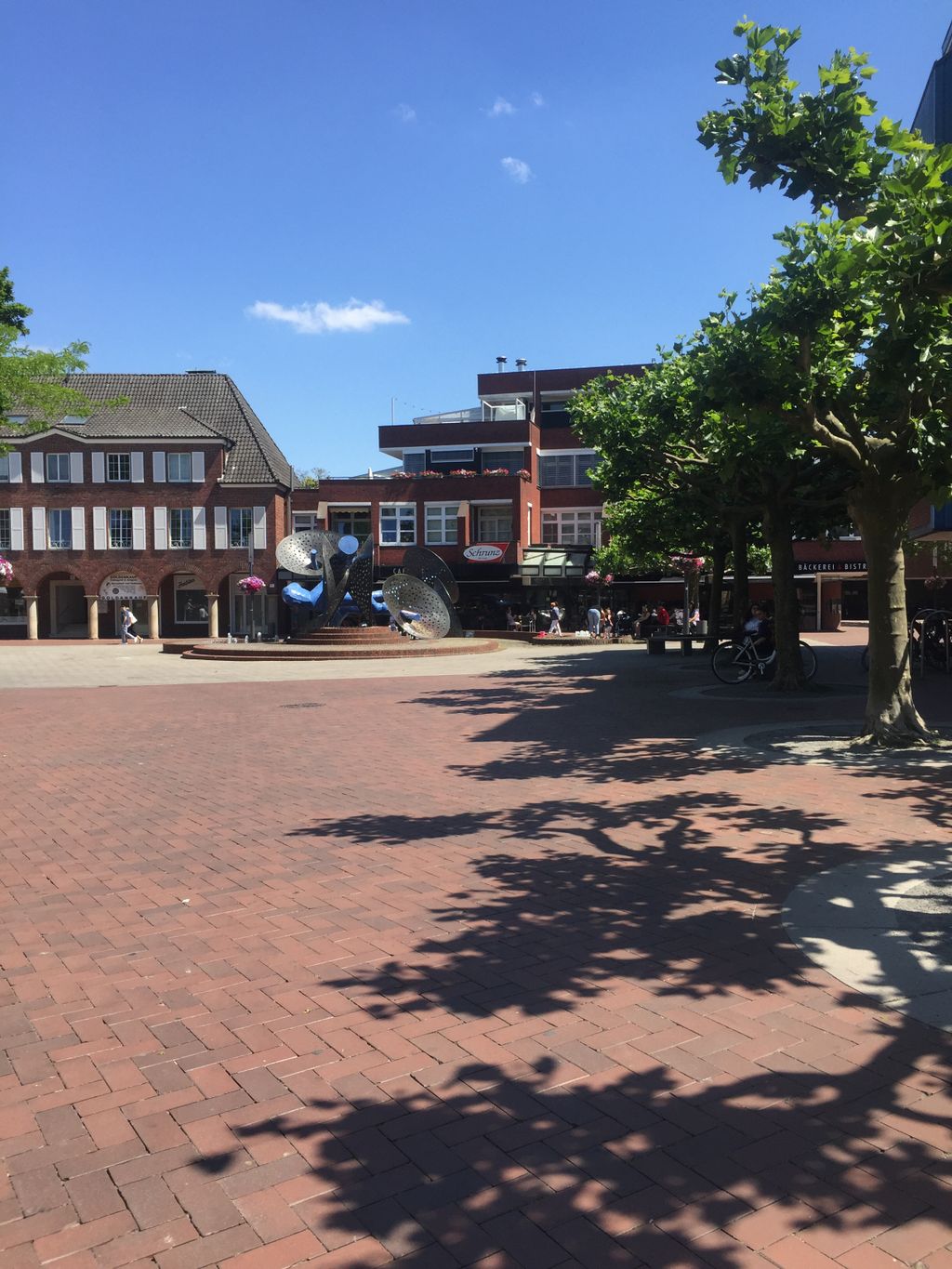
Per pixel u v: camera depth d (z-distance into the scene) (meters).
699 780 8.91
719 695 16.02
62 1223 2.77
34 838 7.52
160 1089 3.53
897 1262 2.54
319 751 11.41
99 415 49.03
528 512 46.12
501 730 12.70
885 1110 3.27
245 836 7.38
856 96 9.05
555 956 4.73
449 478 45.41
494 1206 2.81
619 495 20.20
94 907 5.71
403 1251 2.63
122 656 32.16
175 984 4.51
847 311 9.65
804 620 45.94
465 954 4.79
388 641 31.95
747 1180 2.90
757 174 9.53
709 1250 2.60
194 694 18.83
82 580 47.94
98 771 10.45
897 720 10.42
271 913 5.51
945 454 8.77
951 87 14.81
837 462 15.75
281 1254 2.63
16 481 47.25
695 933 4.99
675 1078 3.52
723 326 9.76
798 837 6.83
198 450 47.38
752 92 9.25
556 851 6.67
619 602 48.00
